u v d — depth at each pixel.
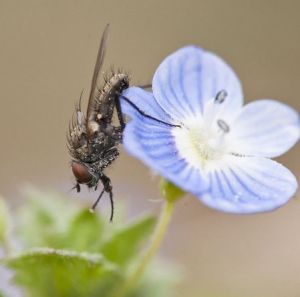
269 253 0.10
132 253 0.07
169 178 0.06
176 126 0.07
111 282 0.07
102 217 0.07
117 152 0.07
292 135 0.07
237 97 0.07
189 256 0.09
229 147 0.07
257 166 0.07
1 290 0.07
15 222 0.07
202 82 0.07
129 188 0.09
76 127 0.07
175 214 0.09
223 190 0.06
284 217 0.10
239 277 0.10
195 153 0.07
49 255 0.06
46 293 0.07
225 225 0.10
